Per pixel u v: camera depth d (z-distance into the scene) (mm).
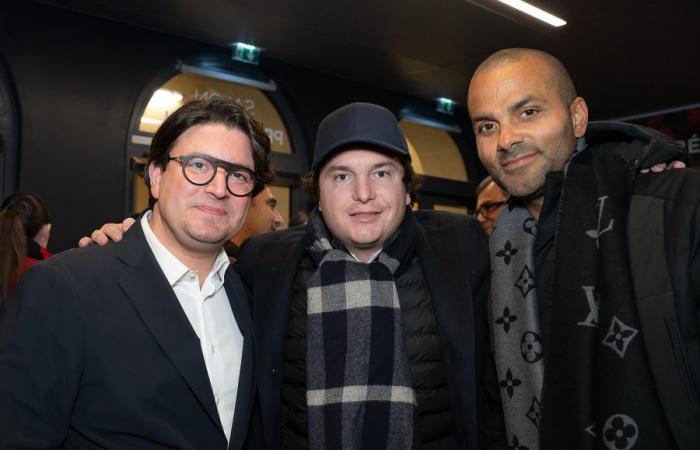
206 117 1254
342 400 1311
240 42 4539
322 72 5328
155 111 4359
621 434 1001
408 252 1453
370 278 1396
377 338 1351
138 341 1154
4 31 3633
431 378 1376
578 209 1184
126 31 4129
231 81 4719
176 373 1167
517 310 1278
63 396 1080
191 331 1211
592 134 1305
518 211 1360
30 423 1041
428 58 4914
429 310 1428
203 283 1333
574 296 1130
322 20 4105
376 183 1380
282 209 5305
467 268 1462
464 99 6227
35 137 3703
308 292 1421
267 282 1466
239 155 1262
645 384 1000
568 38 4434
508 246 1338
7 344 1059
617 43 4523
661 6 3877
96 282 1168
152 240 1293
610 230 1091
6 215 2590
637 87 5652
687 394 970
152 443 1121
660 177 1125
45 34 3779
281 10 3938
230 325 1373
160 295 1206
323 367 1344
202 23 4148
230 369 1319
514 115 1230
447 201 6797
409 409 1314
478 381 1397
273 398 1380
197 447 1169
